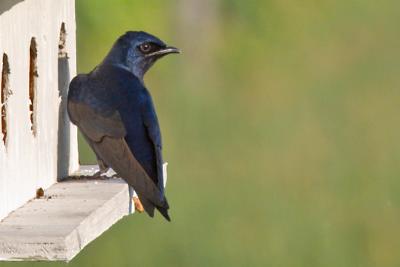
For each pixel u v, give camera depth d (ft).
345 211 54.49
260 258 51.57
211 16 65.26
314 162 56.39
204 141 56.70
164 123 57.00
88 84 33.68
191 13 64.80
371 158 57.41
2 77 30.78
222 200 53.47
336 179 55.67
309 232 52.95
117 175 34.19
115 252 50.08
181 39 64.34
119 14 55.67
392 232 54.13
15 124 31.09
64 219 29.07
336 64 63.26
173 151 55.88
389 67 62.54
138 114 32.96
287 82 62.59
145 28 57.36
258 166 55.77
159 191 30.53
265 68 63.82
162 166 32.55
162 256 50.55
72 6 35.42
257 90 62.75
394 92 61.41
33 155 32.07
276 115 58.95
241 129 58.18
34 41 32.53
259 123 58.59
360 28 64.49
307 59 64.03
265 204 53.78
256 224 52.80
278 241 52.29
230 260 51.03
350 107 60.13
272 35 65.05
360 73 62.34
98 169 35.29
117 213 31.96
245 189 54.49
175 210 52.08
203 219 52.19
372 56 63.26
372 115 59.36
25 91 31.81
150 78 59.88
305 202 54.29
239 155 56.59
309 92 61.11
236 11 65.67
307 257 52.31
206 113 58.08
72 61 35.29
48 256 27.40
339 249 52.80
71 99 33.53
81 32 55.16
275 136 57.67
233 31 65.36
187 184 53.98
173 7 64.44
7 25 30.81
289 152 56.85
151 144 32.63
